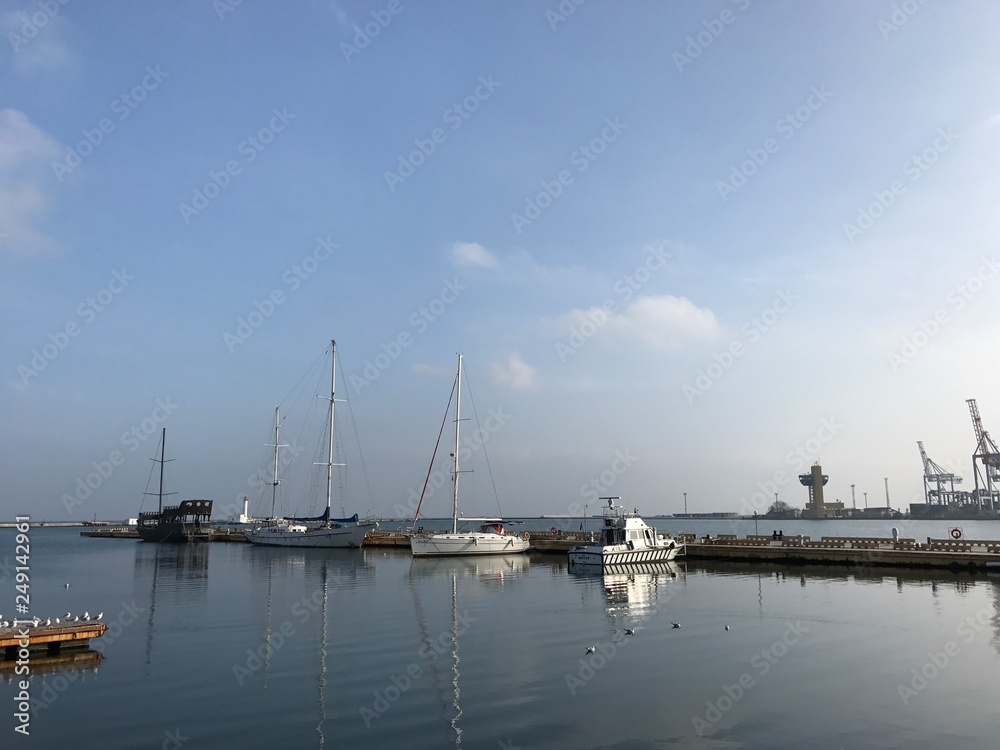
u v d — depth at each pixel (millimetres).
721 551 65688
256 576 55094
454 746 16766
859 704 19922
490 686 21828
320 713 19234
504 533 80312
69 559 77500
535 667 24156
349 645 27703
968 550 56062
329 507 97062
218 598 41688
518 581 50188
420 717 18875
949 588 43844
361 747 16688
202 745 16844
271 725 18266
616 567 59250
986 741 16984
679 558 66688
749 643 27812
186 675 23156
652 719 18719
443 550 73688
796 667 24016
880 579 49281
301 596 42375
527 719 18703
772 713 19156
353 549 89625
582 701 20266
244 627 31703
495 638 28984
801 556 61250
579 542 76562
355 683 22188
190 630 31000
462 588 46062
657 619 33219
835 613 34594
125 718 18844
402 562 68250
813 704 19938
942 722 18359
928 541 59250
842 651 26344
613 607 37062
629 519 62688
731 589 44500
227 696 20812
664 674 23172
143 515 135000
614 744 16875
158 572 59438
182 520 119188
